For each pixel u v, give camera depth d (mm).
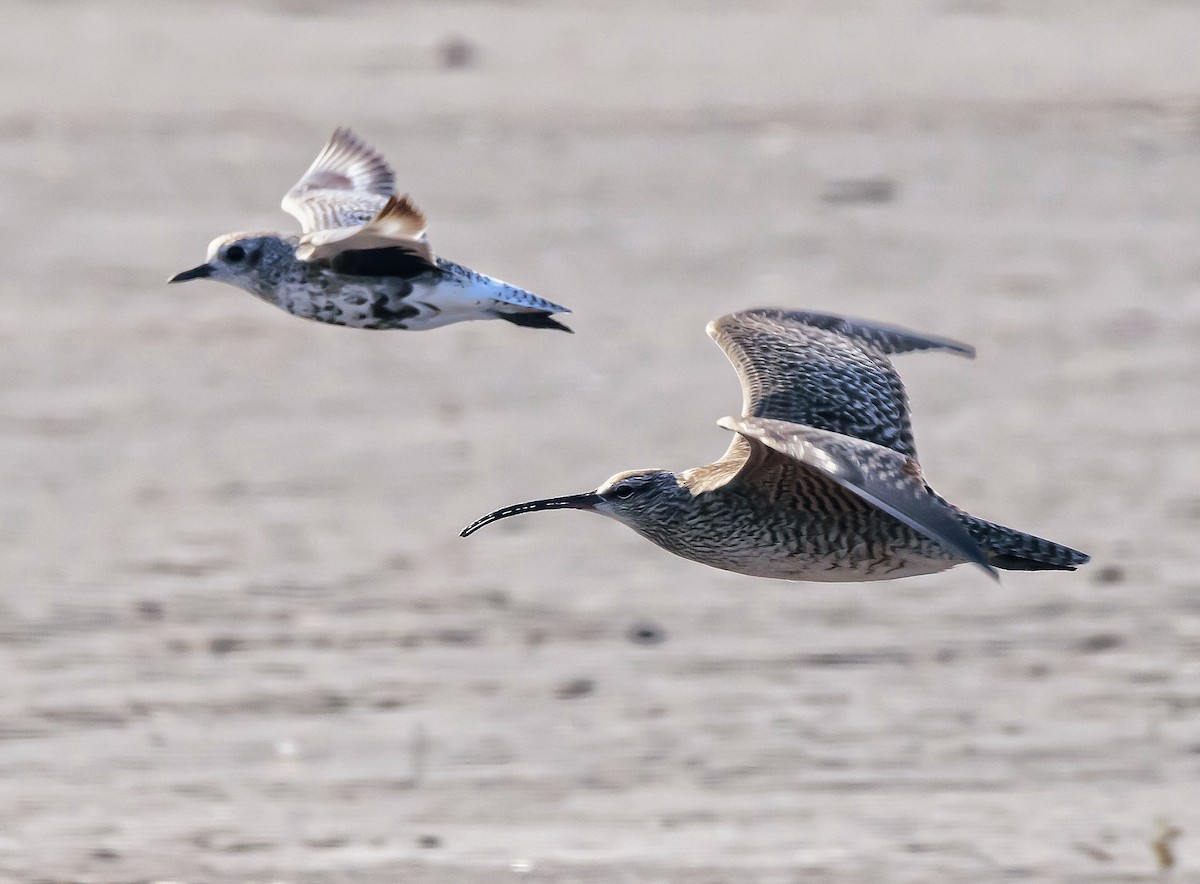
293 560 15773
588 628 14430
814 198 29500
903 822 11492
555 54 42781
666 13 47906
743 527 9555
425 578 15383
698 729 12727
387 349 21969
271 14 47531
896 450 9445
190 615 14633
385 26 46250
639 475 9852
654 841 11242
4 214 28297
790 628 14398
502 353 21797
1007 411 19688
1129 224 27781
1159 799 11805
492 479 17750
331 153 11938
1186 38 44188
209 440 18844
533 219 28328
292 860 11086
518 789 11945
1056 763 12289
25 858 11094
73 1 48812
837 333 10164
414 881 10797
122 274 25078
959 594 14961
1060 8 48281
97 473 17891
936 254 26234
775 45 44000
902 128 34688
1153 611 14602
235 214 28484
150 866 11031
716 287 24688
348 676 13609
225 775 12156
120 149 32969
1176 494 17203
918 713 12953
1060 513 16812
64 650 14000
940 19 47156
